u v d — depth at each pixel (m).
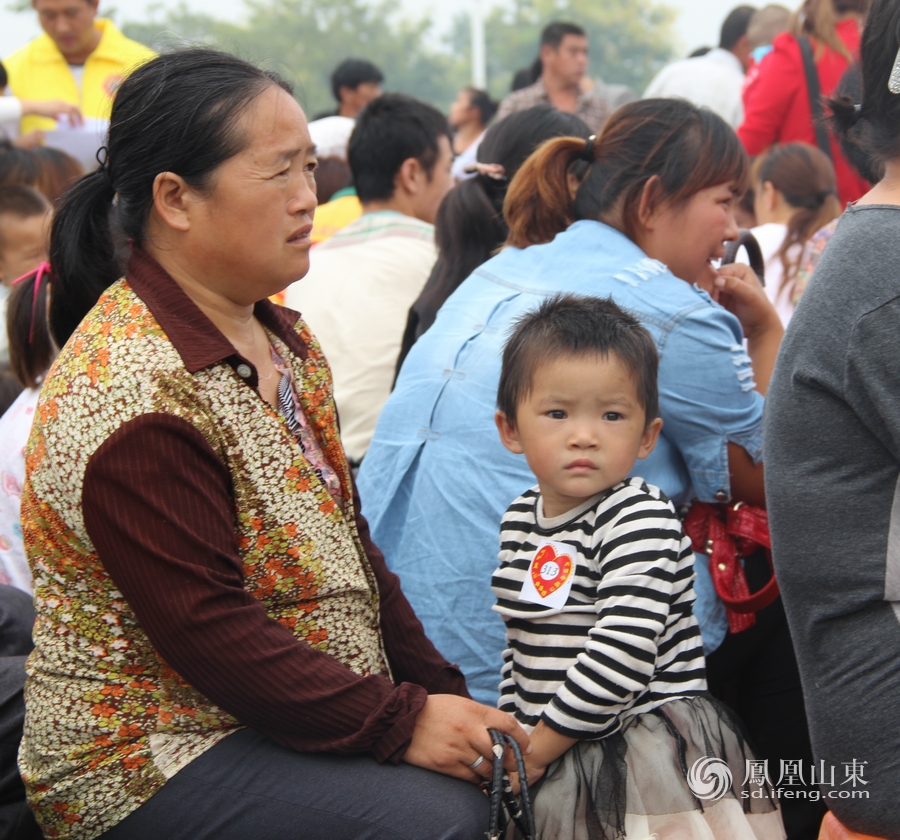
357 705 1.73
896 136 1.71
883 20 1.70
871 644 1.70
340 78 7.77
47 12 5.57
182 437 1.66
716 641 2.30
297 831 1.70
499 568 2.01
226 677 1.66
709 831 1.83
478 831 1.72
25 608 2.36
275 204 1.74
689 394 2.23
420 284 3.67
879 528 1.68
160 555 1.63
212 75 1.73
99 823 1.74
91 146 5.44
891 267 1.62
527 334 1.95
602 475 1.87
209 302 1.82
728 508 2.35
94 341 1.74
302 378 2.01
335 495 1.99
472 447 2.35
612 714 1.81
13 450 2.54
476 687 2.28
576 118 3.22
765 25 6.34
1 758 2.00
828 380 1.68
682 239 2.41
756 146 5.12
